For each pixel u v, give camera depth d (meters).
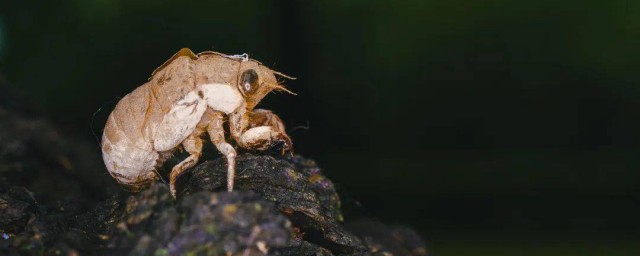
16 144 0.37
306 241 0.27
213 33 0.71
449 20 0.71
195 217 0.25
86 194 0.37
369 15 0.72
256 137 0.27
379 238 0.34
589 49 0.70
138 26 0.71
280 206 0.27
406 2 0.72
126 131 0.27
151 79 0.27
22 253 0.26
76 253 0.26
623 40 0.69
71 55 0.70
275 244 0.25
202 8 0.71
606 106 0.70
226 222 0.25
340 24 0.72
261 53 0.69
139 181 0.27
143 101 0.27
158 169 0.28
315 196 0.28
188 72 0.27
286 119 0.65
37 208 0.29
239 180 0.27
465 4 0.71
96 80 0.70
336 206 0.30
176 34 0.71
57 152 0.38
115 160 0.27
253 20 0.70
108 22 0.71
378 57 0.72
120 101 0.27
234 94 0.27
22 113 0.40
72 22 0.70
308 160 0.30
